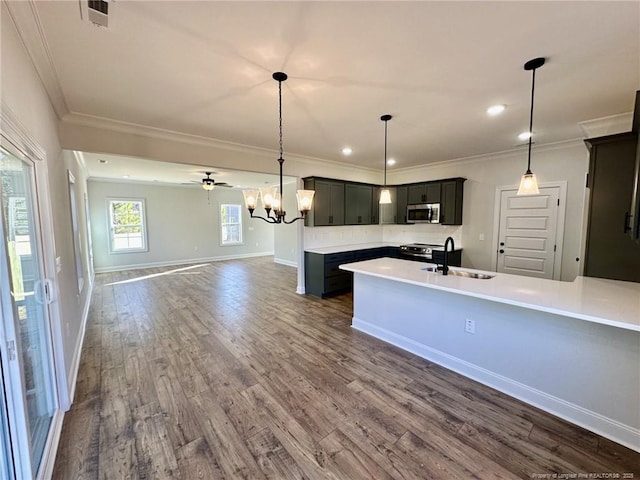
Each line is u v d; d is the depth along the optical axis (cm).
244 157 431
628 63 201
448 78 222
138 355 298
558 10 150
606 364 187
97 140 308
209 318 405
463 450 176
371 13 151
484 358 247
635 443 177
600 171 257
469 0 142
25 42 164
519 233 465
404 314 311
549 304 190
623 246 251
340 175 571
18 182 164
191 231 891
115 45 177
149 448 179
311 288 529
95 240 732
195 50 184
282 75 215
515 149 448
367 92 245
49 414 198
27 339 163
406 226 641
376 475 160
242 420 204
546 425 197
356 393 234
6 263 132
